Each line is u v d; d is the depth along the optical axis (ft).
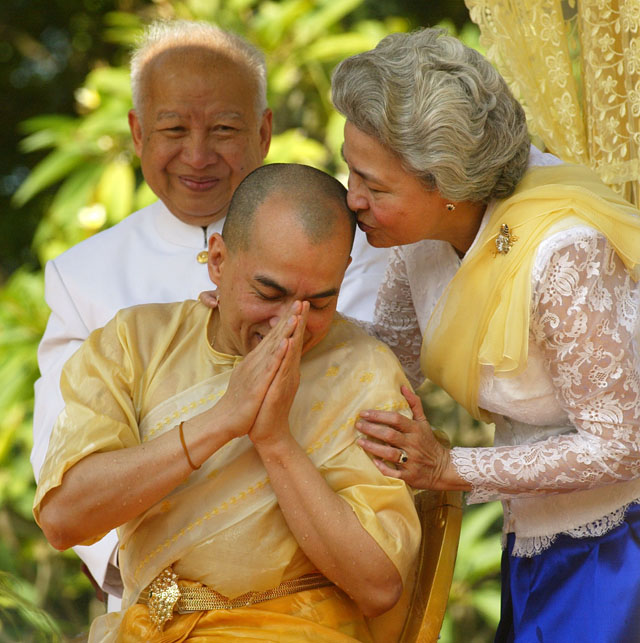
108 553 35.35
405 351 34.81
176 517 26.53
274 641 25.72
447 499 29.96
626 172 33.63
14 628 20.74
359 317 40.14
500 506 64.34
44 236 68.64
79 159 66.08
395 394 27.68
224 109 37.45
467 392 29.25
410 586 29.43
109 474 25.84
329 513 25.71
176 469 25.64
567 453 27.66
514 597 31.50
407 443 27.27
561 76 34.55
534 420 29.40
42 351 40.78
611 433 27.35
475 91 25.99
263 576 26.16
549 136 35.06
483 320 27.99
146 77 37.73
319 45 64.75
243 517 26.23
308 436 27.12
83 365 27.91
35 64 86.99
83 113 75.36
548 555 30.58
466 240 28.94
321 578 27.12
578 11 34.76
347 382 27.68
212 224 40.29
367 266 41.24
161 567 26.40
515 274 27.20
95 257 40.93
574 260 26.71
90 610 74.33
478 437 65.41
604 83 33.68
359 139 26.45
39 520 26.68
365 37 65.21
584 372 27.12
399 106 25.68
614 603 29.12
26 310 65.87
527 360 27.91
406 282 33.24
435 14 74.59
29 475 71.97
